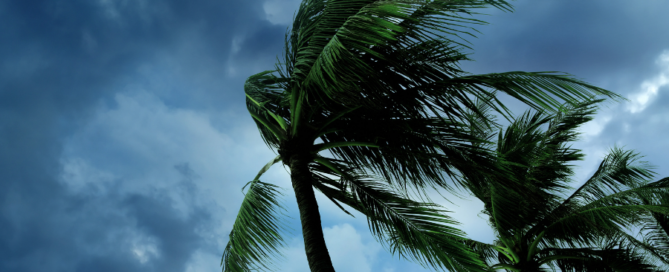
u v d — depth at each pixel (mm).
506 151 9250
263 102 6277
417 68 4887
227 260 6332
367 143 5949
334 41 4215
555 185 9742
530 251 10180
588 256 10258
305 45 5273
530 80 4500
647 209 8562
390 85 5121
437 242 5590
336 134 6375
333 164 6449
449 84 4984
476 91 4914
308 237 5203
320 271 4867
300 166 5801
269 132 6883
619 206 8844
